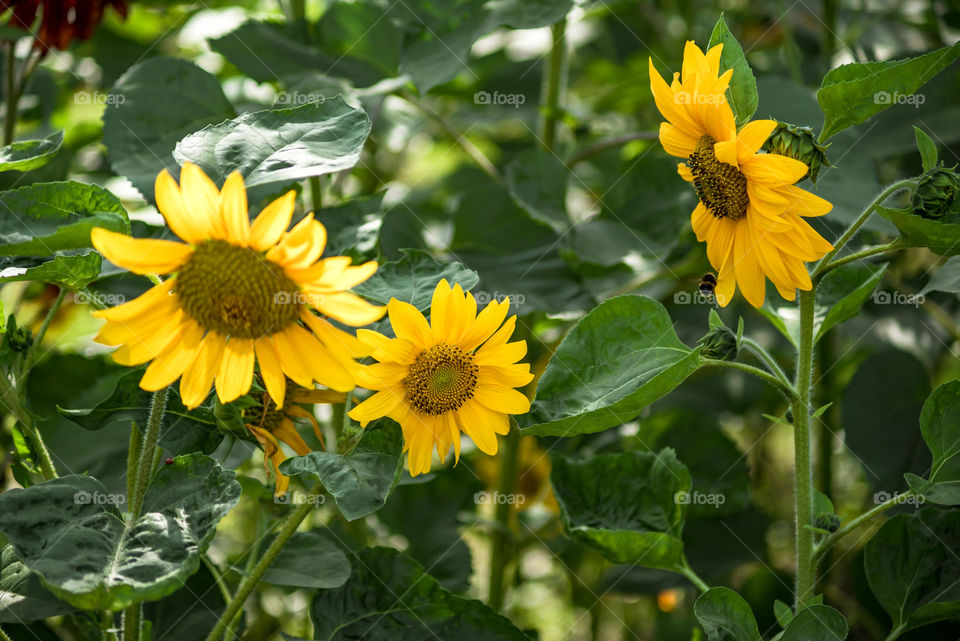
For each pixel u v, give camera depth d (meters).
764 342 2.01
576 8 1.80
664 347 1.52
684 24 2.36
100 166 2.08
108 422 1.51
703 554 1.85
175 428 1.51
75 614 1.62
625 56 2.61
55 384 1.80
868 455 1.83
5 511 1.42
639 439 1.84
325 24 1.88
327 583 1.55
